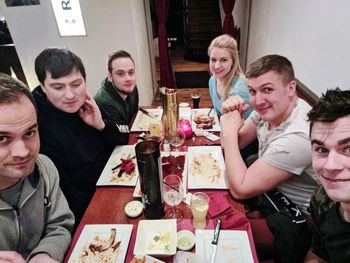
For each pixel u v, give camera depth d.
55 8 3.10
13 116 0.71
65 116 1.35
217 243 0.91
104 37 3.26
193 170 1.29
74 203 1.37
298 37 2.13
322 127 0.72
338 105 0.70
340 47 1.50
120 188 1.21
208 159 1.37
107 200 1.14
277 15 2.69
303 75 2.05
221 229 0.97
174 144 1.49
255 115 1.54
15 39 3.35
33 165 0.82
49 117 1.31
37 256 0.86
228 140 1.30
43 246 0.90
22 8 3.13
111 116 1.77
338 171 0.70
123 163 1.33
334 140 0.70
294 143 1.08
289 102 1.20
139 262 0.83
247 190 1.09
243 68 4.53
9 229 0.86
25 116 0.74
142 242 0.90
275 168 1.11
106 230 0.98
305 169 1.13
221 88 2.16
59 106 1.30
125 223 1.02
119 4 3.05
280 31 2.60
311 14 1.88
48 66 1.20
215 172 1.27
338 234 0.84
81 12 3.12
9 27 3.27
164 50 4.09
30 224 0.92
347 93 0.75
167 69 4.20
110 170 1.33
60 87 1.24
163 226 0.96
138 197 1.14
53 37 3.29
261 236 1.12
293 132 1.11
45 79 1.23
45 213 0.98
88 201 1.40
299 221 1.11
